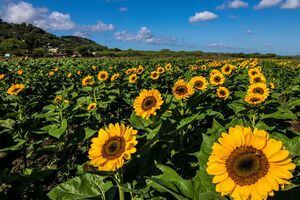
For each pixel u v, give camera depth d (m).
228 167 0.38
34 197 0.95
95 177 0.58
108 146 0.53
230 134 0.39
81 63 5.54
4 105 1.49
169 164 0.71
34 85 2.76
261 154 0.37
